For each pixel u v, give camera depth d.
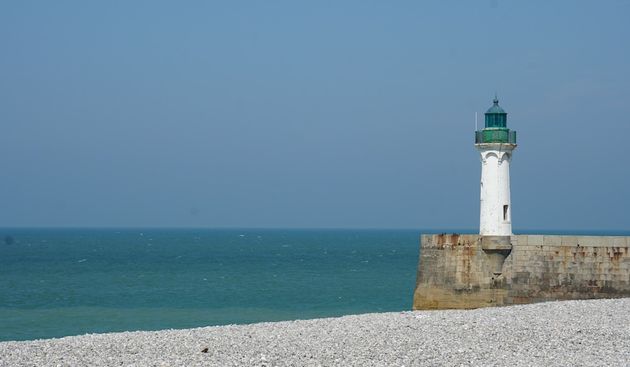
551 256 58.31
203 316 72.88
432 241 62.38
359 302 85.25
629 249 56.09
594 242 57.09
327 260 172.25
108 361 36.38
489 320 46.78
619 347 38.50
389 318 49.69
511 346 38.88
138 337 43.03
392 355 37.00
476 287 60.47
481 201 62.50
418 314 51.75
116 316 72.75
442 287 61.66
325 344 40.00
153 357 37.25
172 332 45.06
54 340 42.19
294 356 37.06
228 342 40.97
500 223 61.59
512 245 59.53
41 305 81.94
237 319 70.88
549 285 58.28
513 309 51.59
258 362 35.78
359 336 42.09
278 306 81.38
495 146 61.72
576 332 42.25
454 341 40.25
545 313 49.03
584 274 57.28
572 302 53.72
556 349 38.09
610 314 48.06
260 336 42.81
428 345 39.25
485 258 60.25
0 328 65.00
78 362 36.19
